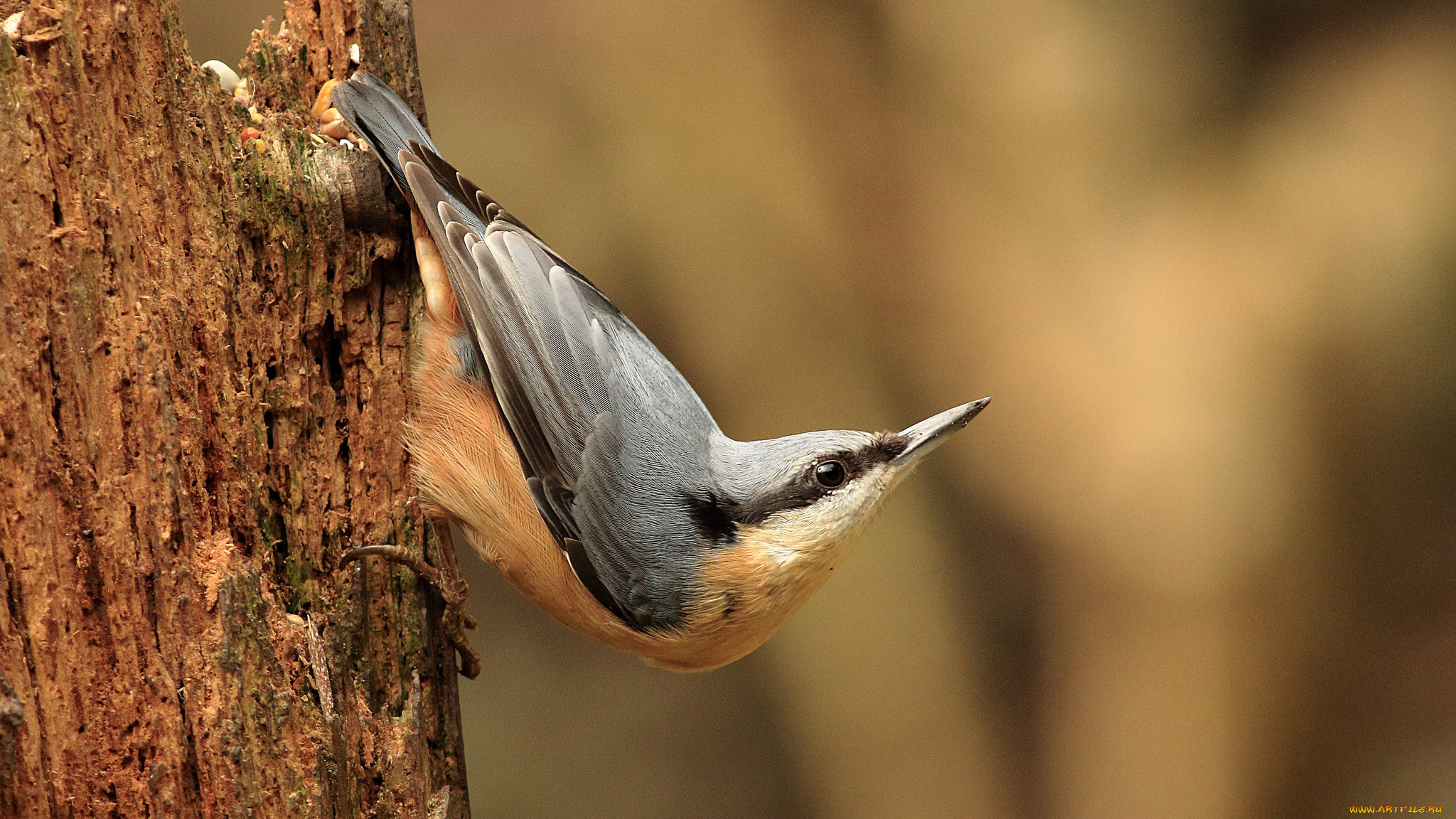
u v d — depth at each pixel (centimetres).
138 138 469
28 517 419
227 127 525
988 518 1220
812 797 1237
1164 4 1185
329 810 487
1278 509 1118
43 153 430
